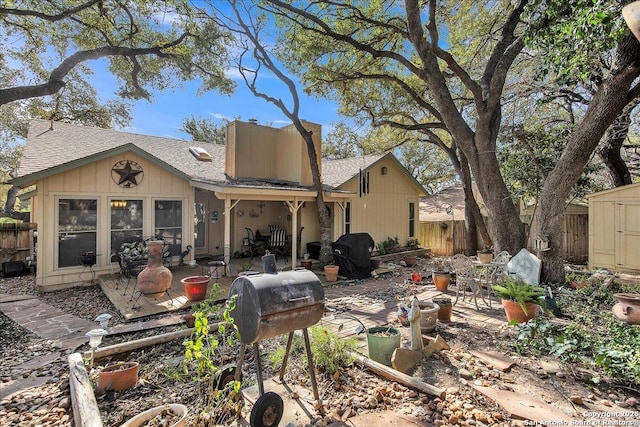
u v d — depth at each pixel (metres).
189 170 10.28
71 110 17.52
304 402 3.05
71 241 7.79
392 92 12.20
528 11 6.11
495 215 8.20
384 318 5.65
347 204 11.98
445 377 3.42
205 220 11.29
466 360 3.79
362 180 12.35
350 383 3.36
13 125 16.56
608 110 6.68
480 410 2.83
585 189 10.33
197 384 3.32
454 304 6.40
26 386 3.44
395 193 13.83
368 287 8.32
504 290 5.21
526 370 3.57
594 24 4.63
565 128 9.32
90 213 8.02
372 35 10.49
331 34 9.05
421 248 14.83
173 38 10.58
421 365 3.67
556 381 3.33
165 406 2.63
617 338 3.91
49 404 3.09
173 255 9.34
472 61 10.10
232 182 10.03
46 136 9.43
